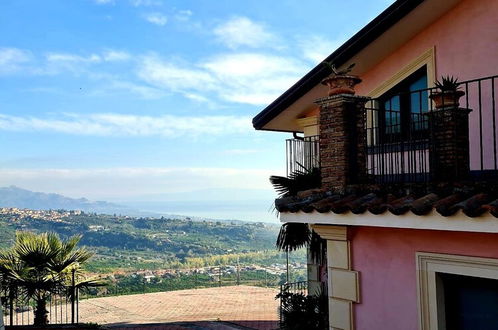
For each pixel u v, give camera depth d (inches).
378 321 231.9
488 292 207.3
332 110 251.6
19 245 531.2
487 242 193.2
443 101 219.0
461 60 315.6
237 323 574.2
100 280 577.0
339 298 247.4
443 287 216.4
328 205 225.5
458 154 213.3
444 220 183.8
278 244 409.7
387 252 229.8
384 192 222.2
